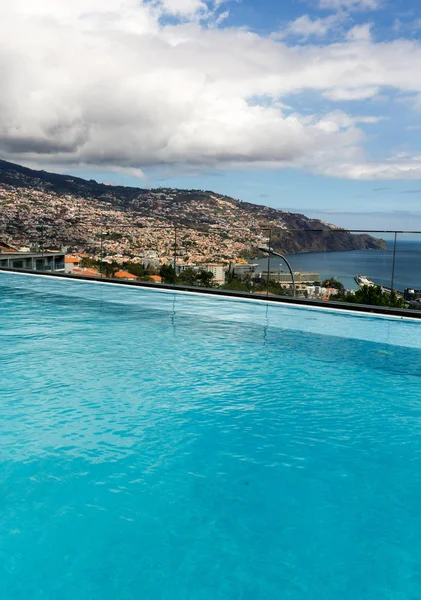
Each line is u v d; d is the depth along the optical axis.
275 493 2.01
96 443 2.41
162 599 1.44
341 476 2.15
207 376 3.53
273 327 5.39
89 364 3.76
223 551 1.65
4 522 1.78
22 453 2.29
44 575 1.52
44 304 6.69
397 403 3.04
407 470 2.21
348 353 4.29
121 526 1.77
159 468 2.19
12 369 3.59
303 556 1.64
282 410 2.90
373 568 1.58
